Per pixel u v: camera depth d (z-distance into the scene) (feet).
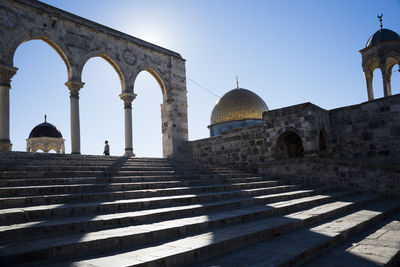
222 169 60.39
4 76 54.60
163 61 84.33
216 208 29.96
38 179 29.78
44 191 26.99
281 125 62.90
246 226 24.58
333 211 33.58
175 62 86.79
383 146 58.75
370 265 18.45
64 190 28.25
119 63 73.46
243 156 71.72
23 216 20.66
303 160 59.21
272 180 55.62
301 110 59.98
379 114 59.67
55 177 33.37
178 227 21.67
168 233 21.01
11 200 23.22
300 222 27.35
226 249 19.71
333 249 22.45
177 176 43.19
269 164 63.67
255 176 58.08
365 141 61.26
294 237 23.50
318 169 57.82
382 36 76.48
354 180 54.34
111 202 26.25
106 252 17.63
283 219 27.76
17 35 57.21
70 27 65.46
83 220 20.80
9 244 16.70
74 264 15.14
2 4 56.08
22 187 25.94
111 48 72.43
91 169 39.50
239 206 32.48
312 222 29.17
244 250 20.02
